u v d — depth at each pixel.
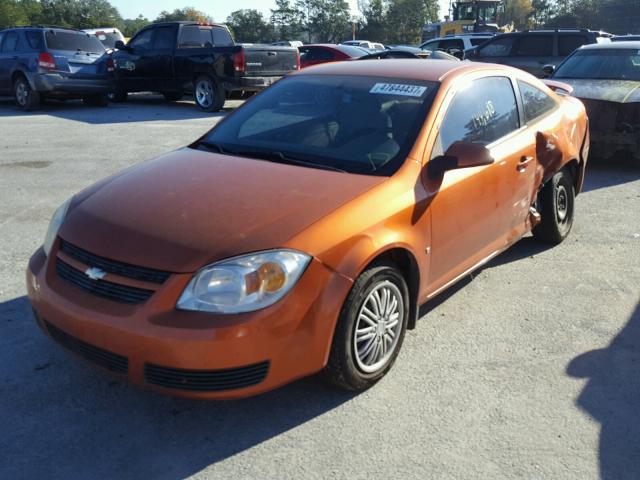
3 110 14.20
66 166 8.46
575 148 5.56
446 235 3.82
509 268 5.22
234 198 3.26
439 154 3.81
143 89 15.44
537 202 5.47
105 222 3.17
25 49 13.70
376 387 3.47
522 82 5.01
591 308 4.51
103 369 2.97
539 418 3.24
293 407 3.28
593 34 14.78
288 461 2.89
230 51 13.76
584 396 3.44
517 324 4.25
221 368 2.76
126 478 2.76
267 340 2.81
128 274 2.90
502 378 3.59
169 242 2.94
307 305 2.92
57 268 3.19
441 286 3.98
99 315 2.86
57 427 3.06
